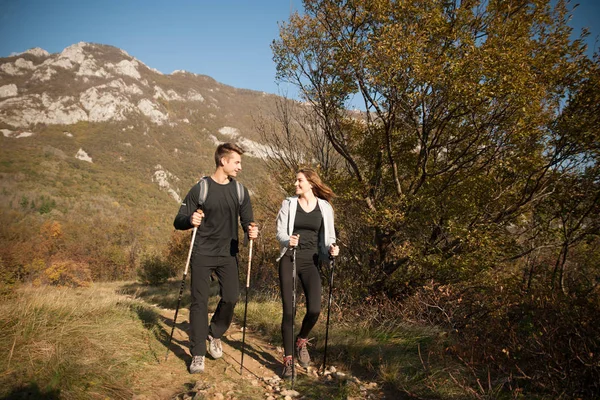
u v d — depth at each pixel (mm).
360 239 6734
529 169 5430
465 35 5215
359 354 3688
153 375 2795
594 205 4984
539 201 5555
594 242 5230
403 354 3535
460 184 5871
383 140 6598
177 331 4156
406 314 4715
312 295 3266
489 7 5469
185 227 3150
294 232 3316
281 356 3750
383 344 3889
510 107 5047
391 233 6301
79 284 24547
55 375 2328
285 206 3361
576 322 2904
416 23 5441
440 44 5543
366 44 5691
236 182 3312
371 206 6453
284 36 6363
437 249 5973
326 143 7379
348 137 7078
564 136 5105
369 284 6176
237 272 3312
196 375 2939
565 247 5059
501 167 5488
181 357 3275
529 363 2883
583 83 5074
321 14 6305
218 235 3170
